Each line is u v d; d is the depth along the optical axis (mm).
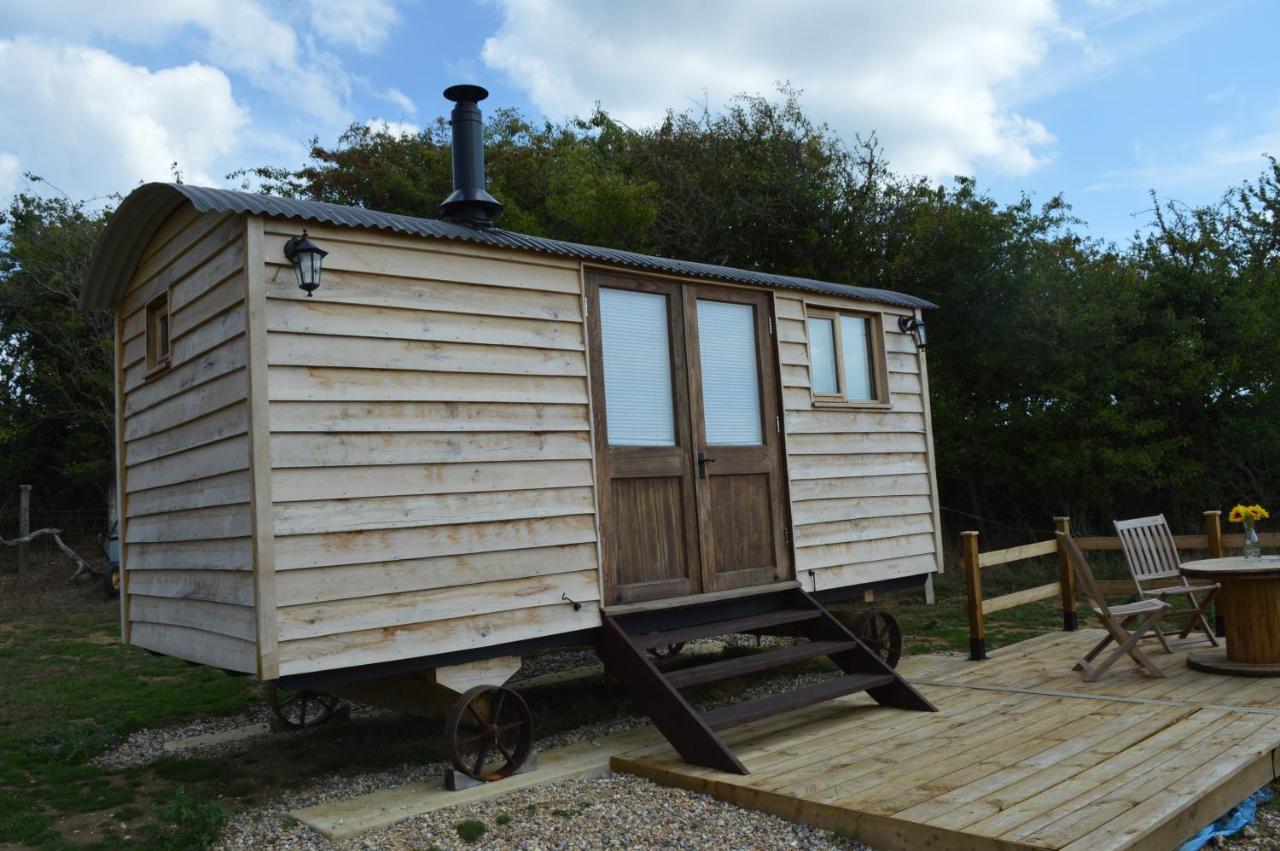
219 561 4961
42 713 7488
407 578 4969
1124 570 12727
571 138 20891
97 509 20719
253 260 4668
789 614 6547
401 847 4180
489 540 5328
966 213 14172
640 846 4039
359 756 6059
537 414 5680
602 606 5809
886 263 15914
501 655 5379
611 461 6086
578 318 5984
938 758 4809
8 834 4617
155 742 6664
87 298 6516
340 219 4922
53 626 12445
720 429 6844
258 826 4617
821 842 3998
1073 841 3424
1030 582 13031
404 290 5184
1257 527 13156
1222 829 4066
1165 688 6055
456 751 4969
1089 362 13633
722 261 17922
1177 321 13383
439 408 5230
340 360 4883
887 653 7898
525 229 16734
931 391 14570
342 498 4785
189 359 5375
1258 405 12898
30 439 19953
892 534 8016
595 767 5270
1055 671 6883
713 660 8938
